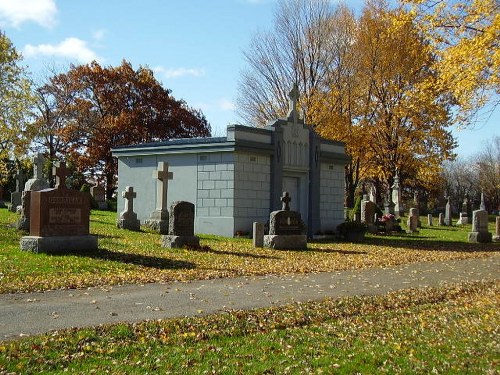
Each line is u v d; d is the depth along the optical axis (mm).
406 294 13844
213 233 28500
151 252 19500
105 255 17594
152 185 31125
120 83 61594
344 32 45562
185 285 14078
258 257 20516
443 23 14062
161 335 9094
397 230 38531
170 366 7590
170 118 63688
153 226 27984
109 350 8180
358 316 11352
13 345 8016
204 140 29406
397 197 47094
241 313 10750
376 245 28219
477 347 9055
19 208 31422
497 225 34125
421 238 34312
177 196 30047
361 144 44312
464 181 100312
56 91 60938
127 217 27672
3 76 32750
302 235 24547
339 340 9273
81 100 60750
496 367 7992
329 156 32844
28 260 15656
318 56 45406
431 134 44188
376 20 44062
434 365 8023
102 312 10492
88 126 60219
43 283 13188
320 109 43750
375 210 39281
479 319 11266
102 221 31344
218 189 28438
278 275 16562
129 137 59531
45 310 10523
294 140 30812
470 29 13828
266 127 29750
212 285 14211
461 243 31016
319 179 32250
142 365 7594
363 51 44500
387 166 47000
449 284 15711
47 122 59719
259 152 28828
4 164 35125
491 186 92562
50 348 8055
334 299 12703
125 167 32469
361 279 16234
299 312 11133
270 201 29656
